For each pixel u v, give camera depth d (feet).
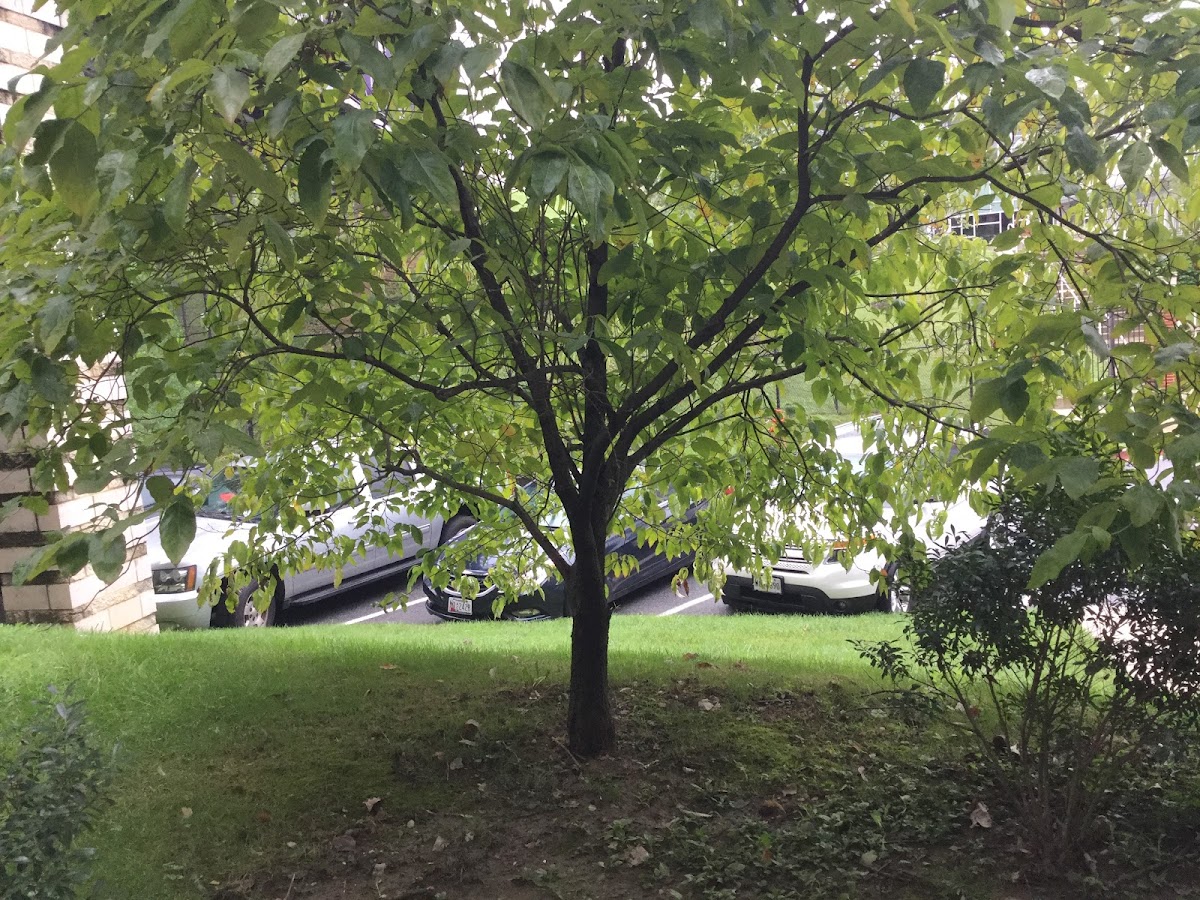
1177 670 10.70
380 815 13.21
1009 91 7.90
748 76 8.63
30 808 8.73
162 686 17.88
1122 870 11.32
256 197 9.73
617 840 12.36
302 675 19.10
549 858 12.06
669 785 14.03
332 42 7.13
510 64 6.39
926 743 15.48
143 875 11.33
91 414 10.63
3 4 23.73
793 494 16.94
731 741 15.58
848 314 13.65
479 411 16.08
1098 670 11.20
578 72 8.95
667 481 17.07
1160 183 12.68
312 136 6.38
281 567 17.42
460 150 8.52
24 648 19.88
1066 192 10.52
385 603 18.78
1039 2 11.68
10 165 9.00
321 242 9.48
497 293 11.27
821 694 18.04
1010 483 11.34
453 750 15.28
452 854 12.14
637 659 20.83
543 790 13.80
